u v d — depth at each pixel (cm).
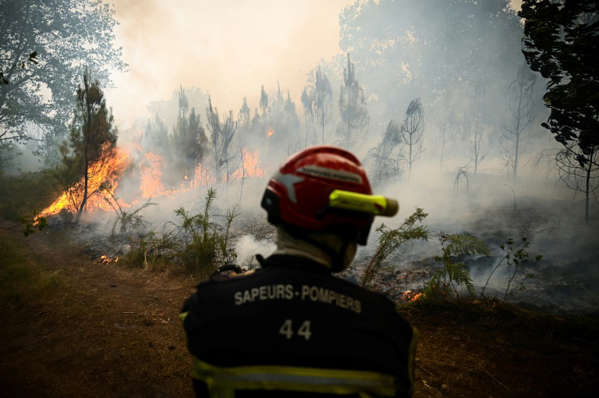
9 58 1841
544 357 340
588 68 424
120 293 529
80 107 1031
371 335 91
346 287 100
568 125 475
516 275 535
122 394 296
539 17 438
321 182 99
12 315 418
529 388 299
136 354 354
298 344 86
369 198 94
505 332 389
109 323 418
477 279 535
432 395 298
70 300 473
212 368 87
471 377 320
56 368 322
